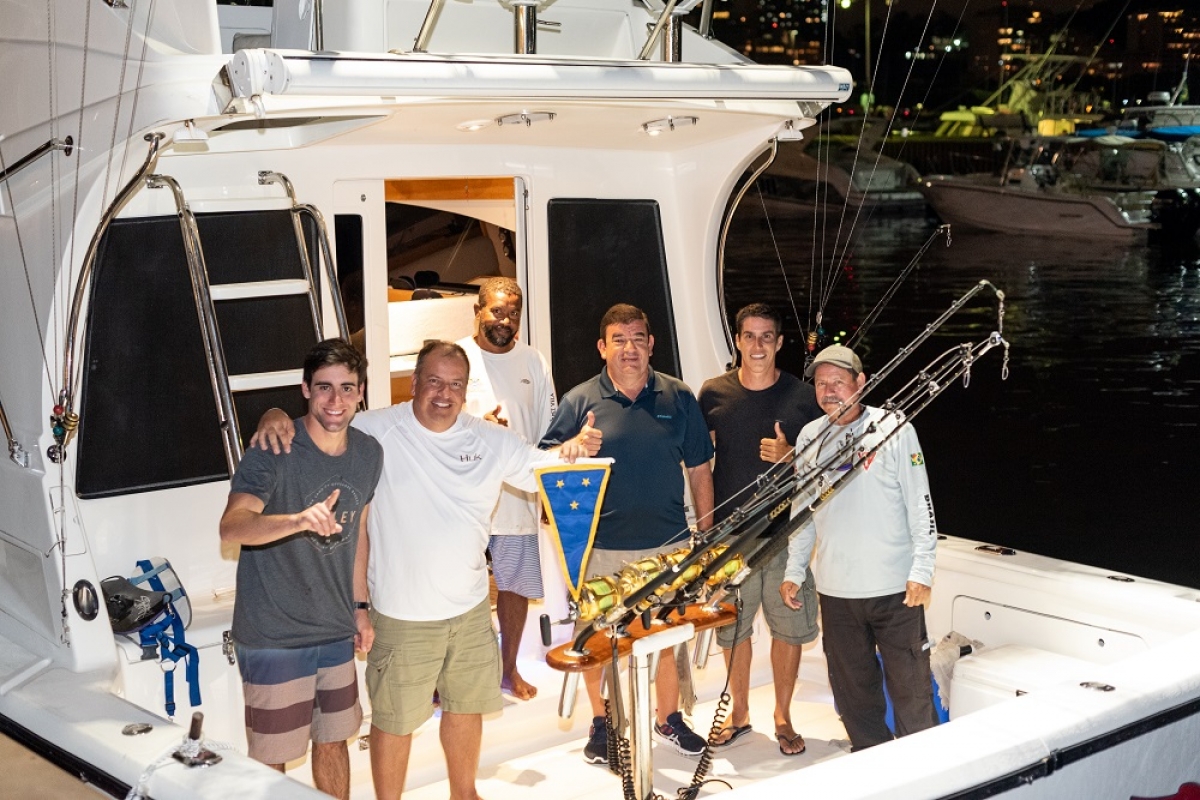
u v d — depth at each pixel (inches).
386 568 133.2
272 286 144.9
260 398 146.7
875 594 147.3
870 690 151.5
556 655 105.8
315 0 126.3
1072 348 552.4
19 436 135.7
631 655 107.9
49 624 132.0
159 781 102.3
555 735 165.0
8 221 137.8
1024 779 107.7
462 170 164.1
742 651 165.6
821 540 150.3
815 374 149.0
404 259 217.5
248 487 120.3
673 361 183.6
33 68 138.2
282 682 125.2
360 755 154.1
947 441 484.7
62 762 114.0
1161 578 373.7
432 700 147.6
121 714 116.7
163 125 120.2
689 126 159.6
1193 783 125.6
